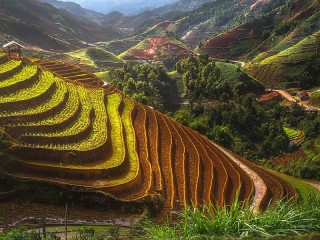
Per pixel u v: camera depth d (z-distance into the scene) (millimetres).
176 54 187875
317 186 62188
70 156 40375
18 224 30469
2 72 54375
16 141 39438
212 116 98688
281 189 52938
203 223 12773
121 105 66000
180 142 56438
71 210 34688
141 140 53438
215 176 49469
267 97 120125
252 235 12227
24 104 47344
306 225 12664
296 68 143500
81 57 154875
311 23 178125
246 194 47562
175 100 113312
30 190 35094
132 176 41625
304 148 88062
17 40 169250
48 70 69875
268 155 86000
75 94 59781
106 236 27031
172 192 41844
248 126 95000
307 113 108750
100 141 45906
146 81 114688
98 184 38219
